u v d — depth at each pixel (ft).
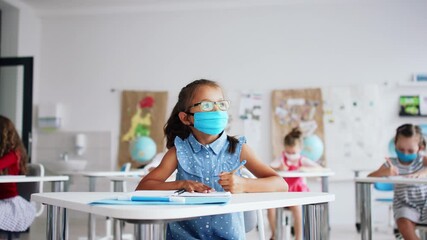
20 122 18.03
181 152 4.34
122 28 19.10
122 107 18.66
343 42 17.72
